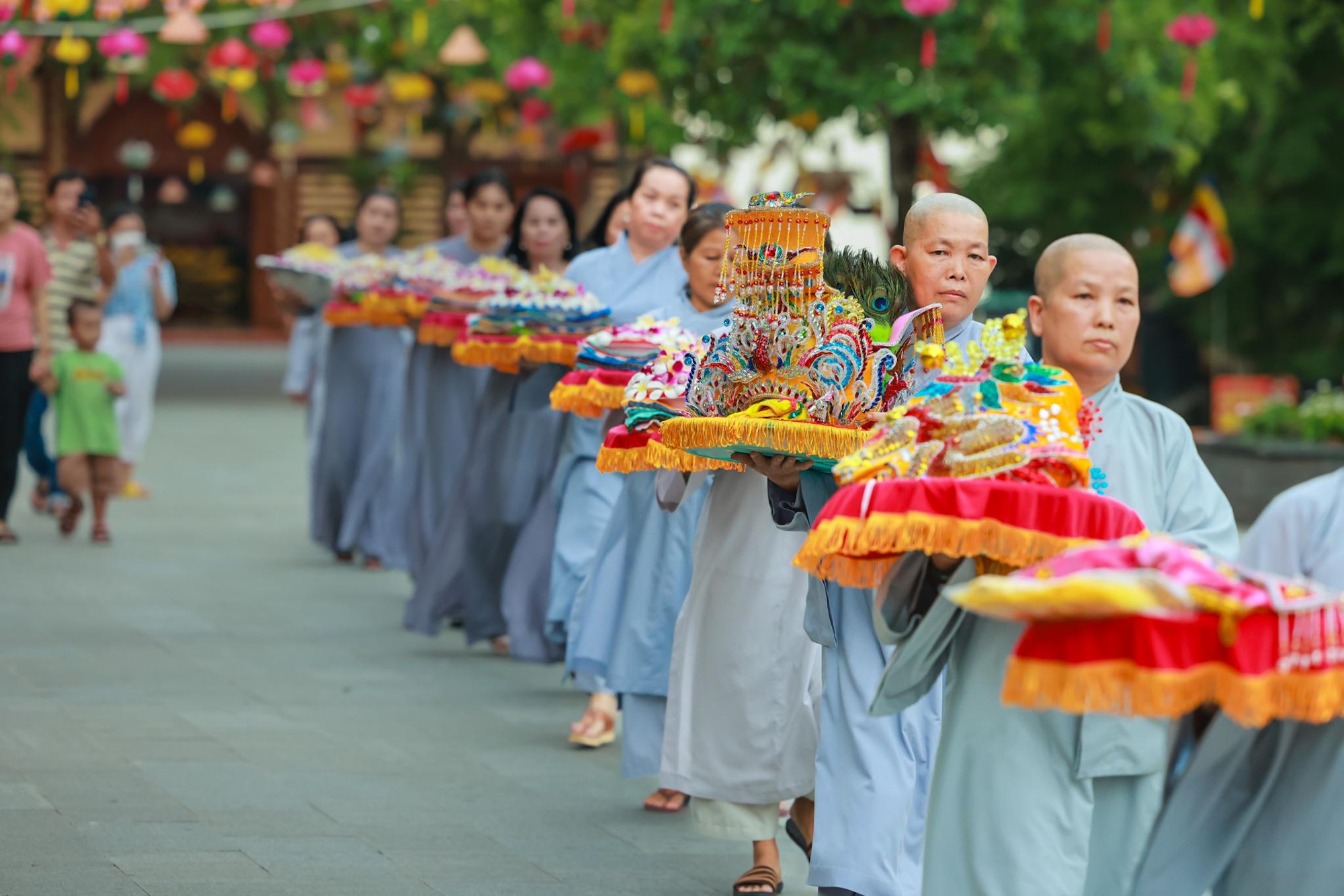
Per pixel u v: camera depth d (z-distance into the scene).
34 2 30.92
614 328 12.16
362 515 20.73
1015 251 46.47
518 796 11.62
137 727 12.99
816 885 8.90
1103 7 30.70
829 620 8.96
